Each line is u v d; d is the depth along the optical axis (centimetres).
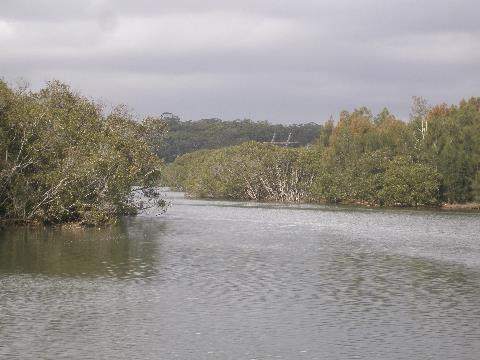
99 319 2495
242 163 14462
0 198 6031
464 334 2359
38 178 5984
